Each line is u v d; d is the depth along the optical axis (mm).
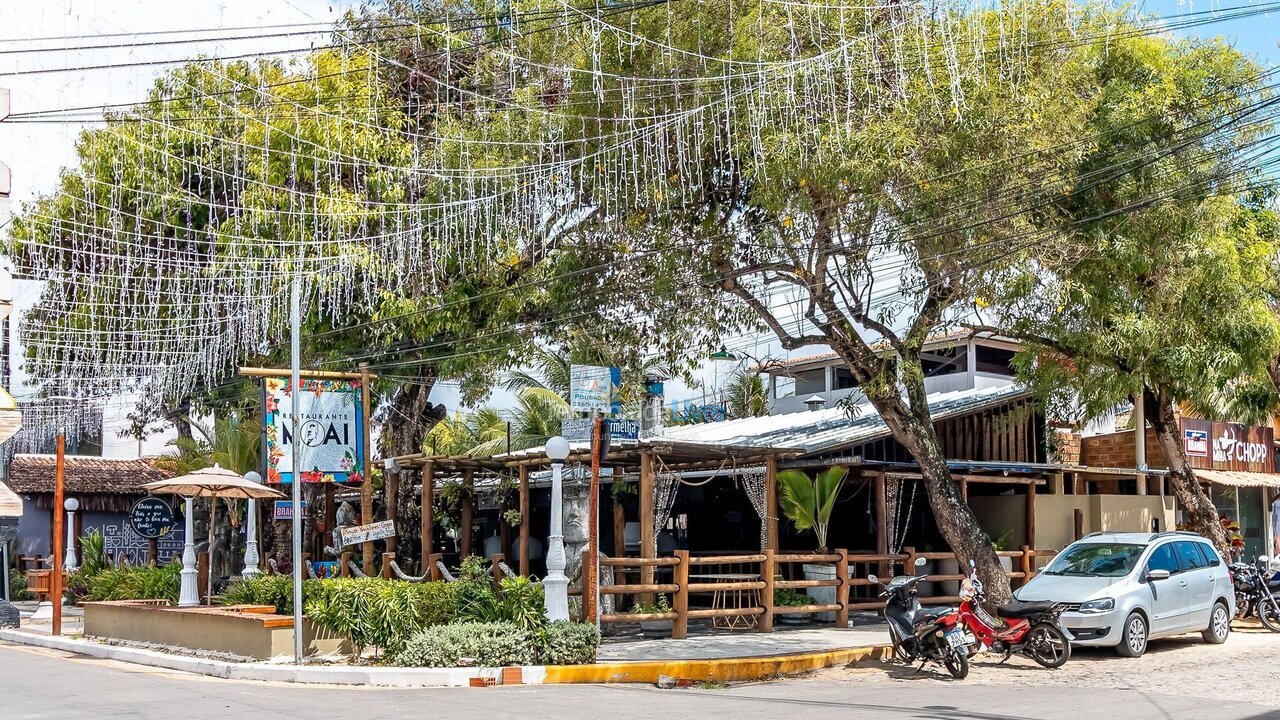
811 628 19000
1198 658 15867
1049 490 23734
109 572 21703
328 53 22375
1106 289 18703
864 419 23266
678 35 17156
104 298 24125
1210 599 17344
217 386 27562
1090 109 17656
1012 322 19188
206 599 21328
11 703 11945
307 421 19078
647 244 19375
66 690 13016
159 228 22688
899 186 16203
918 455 18625
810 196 17047
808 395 30938
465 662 14469
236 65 21828
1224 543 21031
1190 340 18844
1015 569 22297
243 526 28984
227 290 23453
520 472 20938
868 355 18453
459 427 27641
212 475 18422
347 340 24188
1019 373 21453
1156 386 20297
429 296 22969
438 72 21750
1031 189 16406
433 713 11297
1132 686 13289
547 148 18688
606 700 12398
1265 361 19875
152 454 38406
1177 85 18594
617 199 17484
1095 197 18156
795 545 24438
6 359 26328
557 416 25141
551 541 15586
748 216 18781
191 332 24719
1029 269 16859
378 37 20891
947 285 17219
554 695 12820
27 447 34656
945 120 15797
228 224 23141
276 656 15352
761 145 15977
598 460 16266
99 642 18734
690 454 18625
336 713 11250
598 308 20953
